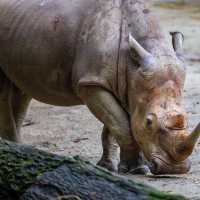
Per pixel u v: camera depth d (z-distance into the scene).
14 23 18.44
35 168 12.86
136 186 11.98
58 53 17.34
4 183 12.91
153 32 16.39
